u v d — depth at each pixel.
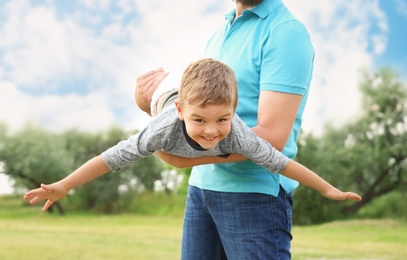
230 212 2.34
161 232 14.73
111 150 2.21
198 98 1.89
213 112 1.90
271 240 2.30
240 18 2.40
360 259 9.25
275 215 2.32
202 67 1.96
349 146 20.23
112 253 9.99
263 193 2.30
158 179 23.53
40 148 23.83
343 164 20.09
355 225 16.02
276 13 2.31
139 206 23.05
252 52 2.30
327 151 20.11
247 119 2.30
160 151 2.21
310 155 19.97
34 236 12.78
